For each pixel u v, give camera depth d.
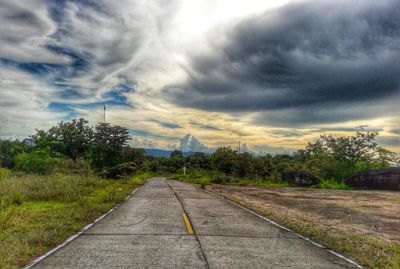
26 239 7.36
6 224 9.19
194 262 6.17
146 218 11.41
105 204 14.56
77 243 7.49
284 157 92.50
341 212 16.16
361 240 9.09
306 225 11.27
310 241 8.64
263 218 12.52
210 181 46.75
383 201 22.34
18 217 10.52
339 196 26.55
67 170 35.56
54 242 7.52
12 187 16.16
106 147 44.75
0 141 49.22
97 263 5.94
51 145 52.38
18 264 5.80
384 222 13.31
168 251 6.93
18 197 14.41
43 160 37.06
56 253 6.58
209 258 6.49
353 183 43.47
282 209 16.45
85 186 23.02
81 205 14.03
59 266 5.72
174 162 99.81
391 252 7.92
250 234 9.21
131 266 5.80
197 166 80.38
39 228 8.87
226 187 35.84
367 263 6.64
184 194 22.64
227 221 11.40
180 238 8.30
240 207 16.02
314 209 17.16
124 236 8.35
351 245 8.35
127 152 46.88
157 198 19.03
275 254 7.04
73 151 54.97
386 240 9.64
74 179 23.00
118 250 6.90
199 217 12.08
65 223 9.72
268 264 6.25
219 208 15.20
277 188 38.00
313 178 46.69
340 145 50.38
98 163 44.75
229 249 7.32
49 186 17.97
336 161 49.62
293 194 28.02
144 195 20.73
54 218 10.48
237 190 30.89
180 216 12.13
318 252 7.43
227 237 8.65
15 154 48.38
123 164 43.34
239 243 7.98
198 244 7.69
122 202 16.48
